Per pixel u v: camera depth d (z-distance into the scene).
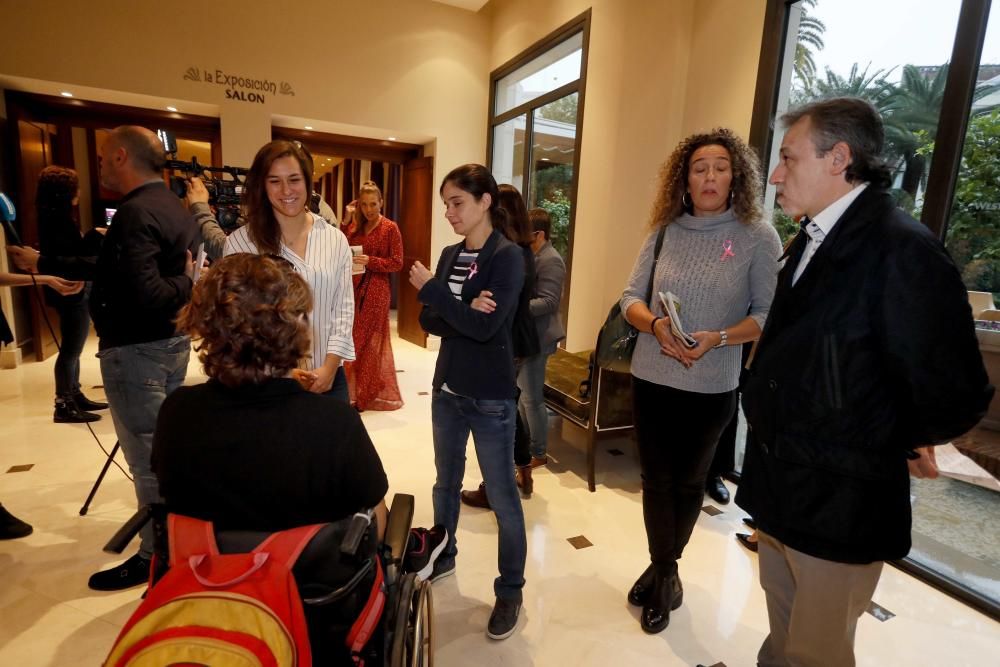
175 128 5.21
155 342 1.78
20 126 4.42
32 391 3.83
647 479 1.76
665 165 1.78
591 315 4.14
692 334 1.57
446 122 5.71
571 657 1.64
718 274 1.61
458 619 1.79
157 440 0.86
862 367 0.99
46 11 4.23
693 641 1.72
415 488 2.72
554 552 2.19
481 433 1.61
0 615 1.72
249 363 0.83
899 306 0.92
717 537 2.34
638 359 1.78
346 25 5.19
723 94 3.01
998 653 1.70
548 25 4.65
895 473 1.01
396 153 6.28
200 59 4.73
